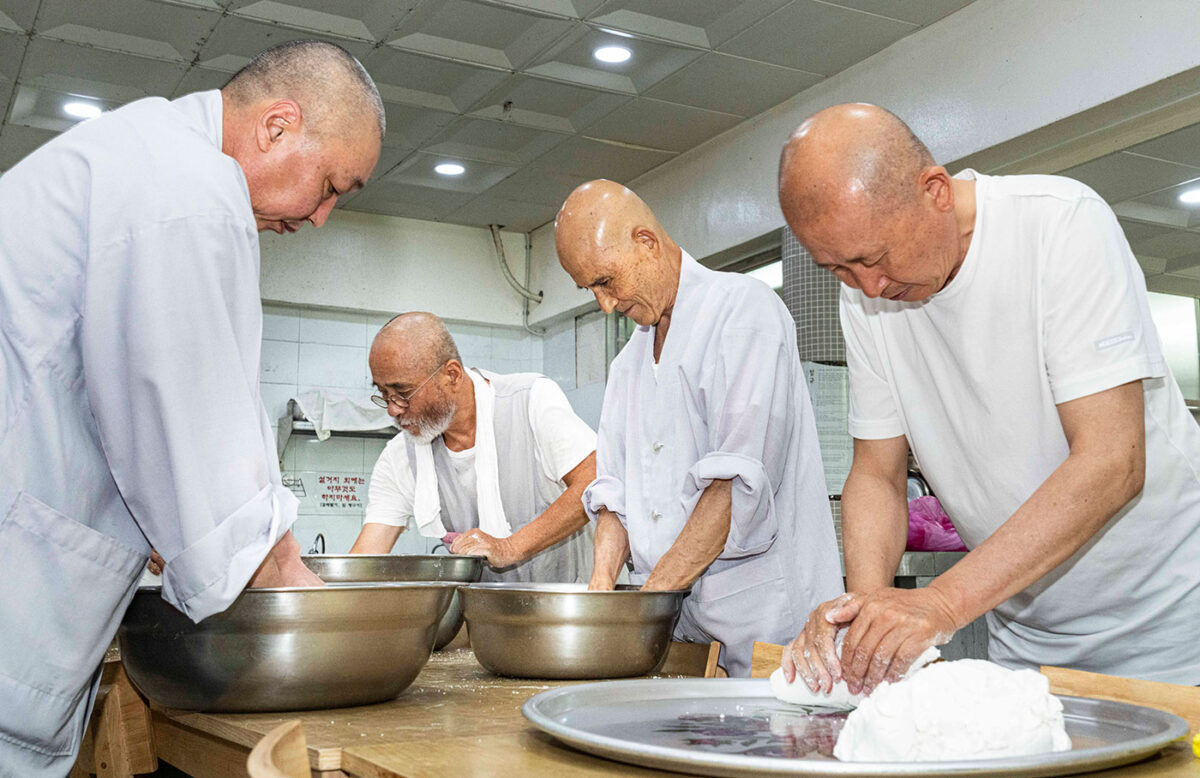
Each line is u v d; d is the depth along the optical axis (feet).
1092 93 11.92
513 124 17.47
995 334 4.63
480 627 4.92
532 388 8.39
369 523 9.20
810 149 4.01
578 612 4.67
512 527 8.64
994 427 4.84
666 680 3.70
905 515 5.28
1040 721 2.68
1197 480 4.80
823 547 6.17
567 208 6.01
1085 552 4.85
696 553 5.49
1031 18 12.70
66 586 3.82
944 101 13.84
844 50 14.89
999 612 5.56
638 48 15.07
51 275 3.83
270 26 14.19
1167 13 11.20
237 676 3.87
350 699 4.01
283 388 21.66
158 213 3.75
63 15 13.96
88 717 4.21
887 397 5.31
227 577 3.75
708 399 5.80
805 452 6.19
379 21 14.33
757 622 5.83
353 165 4.40
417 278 22.70
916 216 4.03
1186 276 14.53
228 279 3.88
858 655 3.51
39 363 3.82
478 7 14.03
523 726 3.56
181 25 14.19
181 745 4.70
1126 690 3.40
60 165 3.90
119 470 3.85
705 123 17.51
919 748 2.63
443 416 8.34
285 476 21.24
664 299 6.05
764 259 18.08
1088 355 4.22
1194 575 4.84
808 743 3.02
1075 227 4.34
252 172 4.25
